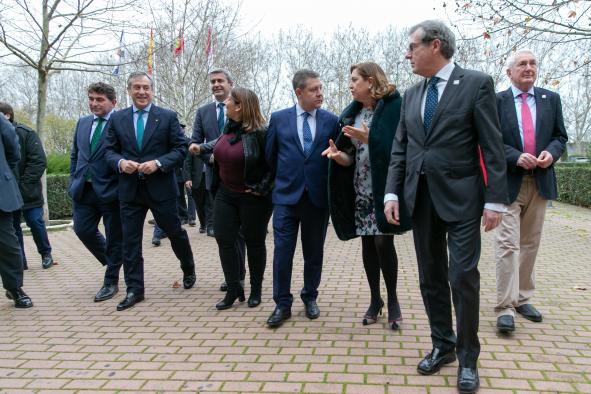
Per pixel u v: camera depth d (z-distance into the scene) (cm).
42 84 958
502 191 266
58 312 437
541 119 379
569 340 344
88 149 484
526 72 376
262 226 427
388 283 368
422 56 281
